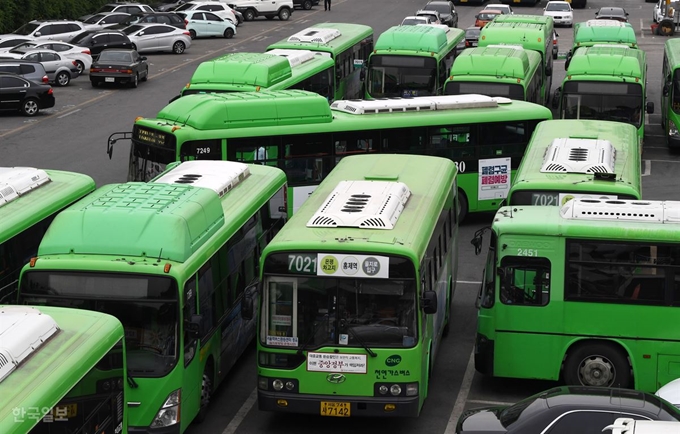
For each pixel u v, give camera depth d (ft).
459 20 317.01
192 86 123.54
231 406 72.95
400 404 64.34
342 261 64.18
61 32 250.98
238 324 76.74
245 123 104.01
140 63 215.31
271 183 86.84
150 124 103.96
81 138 163.02
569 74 139.03
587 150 90.48
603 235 70.59
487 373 73.46
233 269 75.05
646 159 151.23
